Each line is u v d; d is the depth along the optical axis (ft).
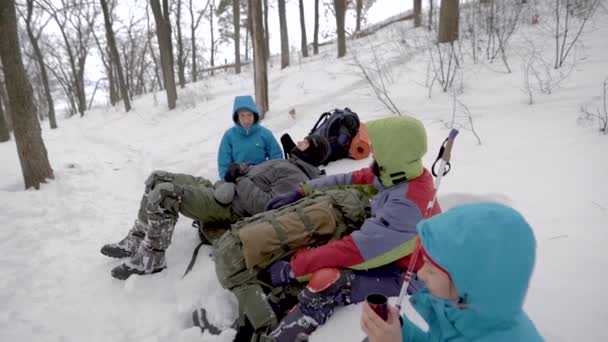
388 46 35.37
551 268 7.38
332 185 9.69
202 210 10.21
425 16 46.09
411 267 4.85
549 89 16.30
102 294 9.70
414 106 18.78
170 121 41.22
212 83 57.52
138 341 8.07
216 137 26.71
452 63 22.86
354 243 7.11
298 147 11.89
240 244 7.97
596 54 18.79
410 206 6.98
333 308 7.28
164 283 9.67
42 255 11.71
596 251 7.49
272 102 30.17
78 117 68.85
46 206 15.52
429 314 4.36
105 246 10.76
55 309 9.27
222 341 7.47
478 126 15.10
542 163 11.29
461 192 10.57
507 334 3.59
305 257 7.28
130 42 106.11
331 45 68.23
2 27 16.19
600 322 6.00
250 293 7.61
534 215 9.09
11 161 24.82
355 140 14.55
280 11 49.06
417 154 6.92
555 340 5.84
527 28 25.75
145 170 21.84
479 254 3.21
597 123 12.69
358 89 24.79
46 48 96.37
